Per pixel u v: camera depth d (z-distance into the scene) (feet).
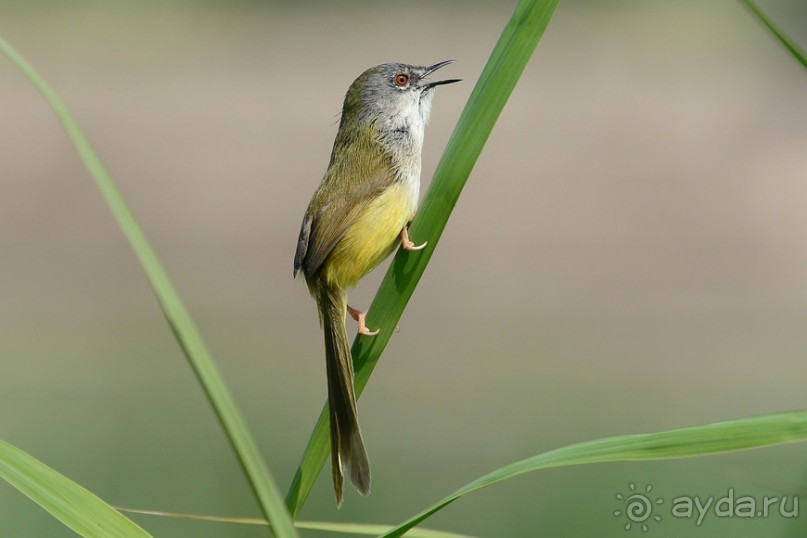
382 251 17.42
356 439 12.62
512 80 12.62
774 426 9.18
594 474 25.89
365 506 26.20
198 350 7.95
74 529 9.86
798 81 78.84
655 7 95.20
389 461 30.04
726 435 9.27
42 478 9.97
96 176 8.59
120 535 10.02
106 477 26.53
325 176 17.87
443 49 89.61
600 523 24.23
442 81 18.48
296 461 28.53
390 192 17.31
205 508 24.50
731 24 86.99
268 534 12.13
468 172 12.82
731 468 13.15
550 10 12.39
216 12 102.63
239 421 7.91
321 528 12.00
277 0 103.30
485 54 87.71
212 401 7.88
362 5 102.73
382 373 39.47
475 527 24.77
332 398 12.94
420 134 18.16
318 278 17.25
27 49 89.86
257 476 7.89
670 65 83.30
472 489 9.93
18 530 23.95
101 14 98.58
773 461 25.82
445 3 102.27
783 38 10.59
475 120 12.74
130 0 100.94
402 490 27.43
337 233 16.92
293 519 12.13
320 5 103.81
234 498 12.00
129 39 93.76
